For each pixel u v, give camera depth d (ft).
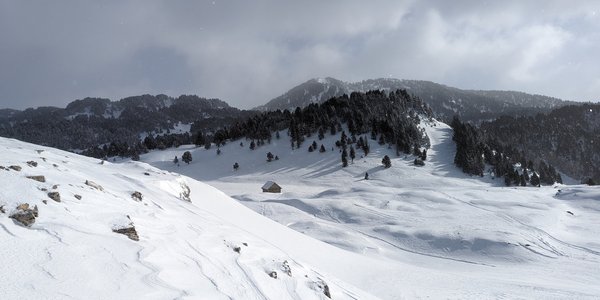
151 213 39.99
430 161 490.49
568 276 110.73
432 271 104.17
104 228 29.78
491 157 475.31
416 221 187.62
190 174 548.31
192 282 27.37
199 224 45.32
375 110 652.07
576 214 209.46
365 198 247.29
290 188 408.87
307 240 94.53
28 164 38.68
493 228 167.43
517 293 79.20
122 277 23.79
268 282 35.04
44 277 20.76
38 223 26.21
